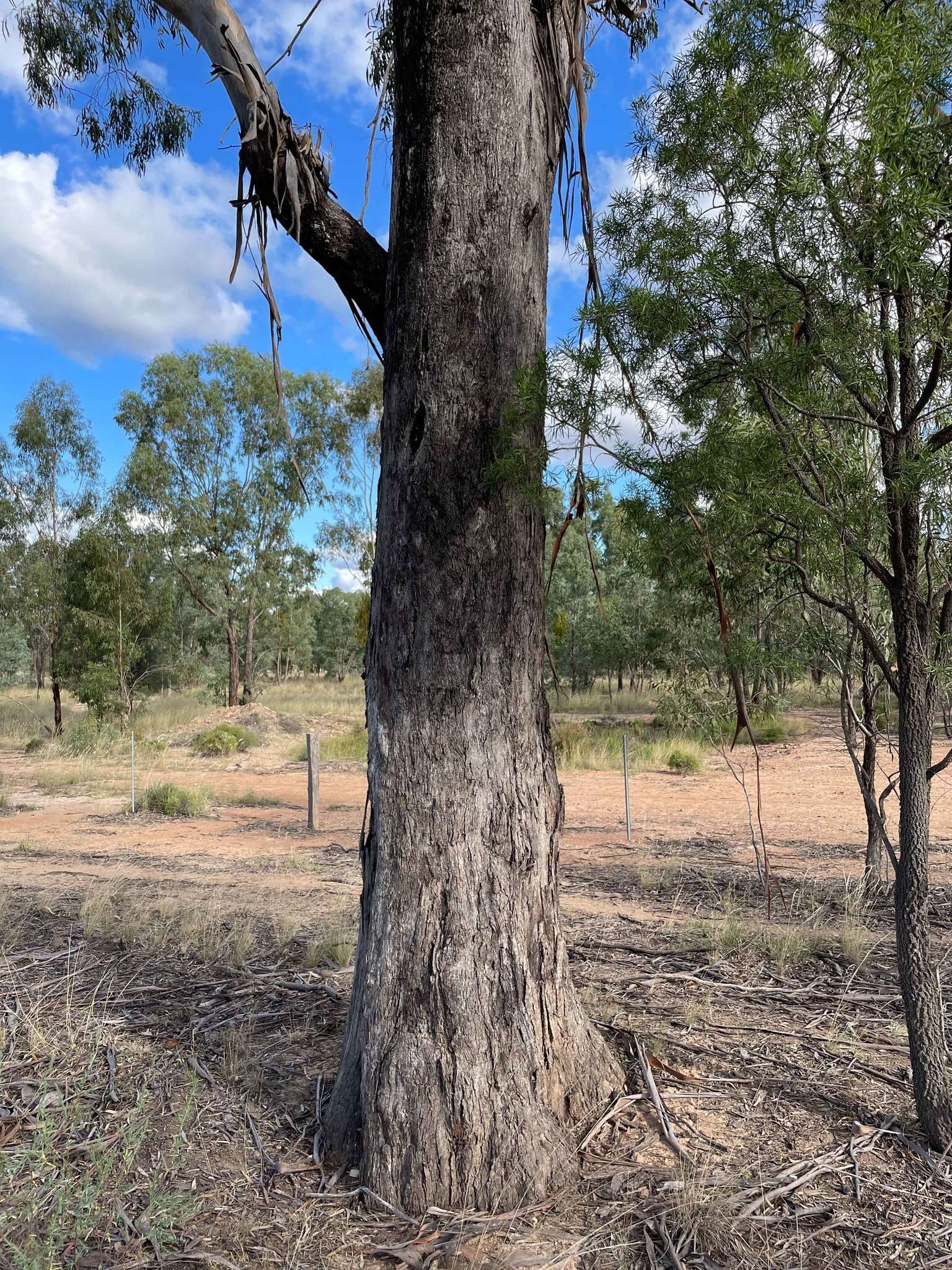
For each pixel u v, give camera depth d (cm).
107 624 2484
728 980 473
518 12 298
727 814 1101
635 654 2078
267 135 300
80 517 2661
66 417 2652
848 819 1023
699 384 283
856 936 522
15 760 2061
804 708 2392
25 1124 331
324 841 1008
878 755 1527
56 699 2606
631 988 457
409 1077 285
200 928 571
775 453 267
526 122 299
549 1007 307
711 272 254
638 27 407
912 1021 307
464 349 292
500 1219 268
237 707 2658
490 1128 281
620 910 634
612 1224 263
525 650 305
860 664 601
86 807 1319
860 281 248
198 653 4600
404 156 299
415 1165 280
